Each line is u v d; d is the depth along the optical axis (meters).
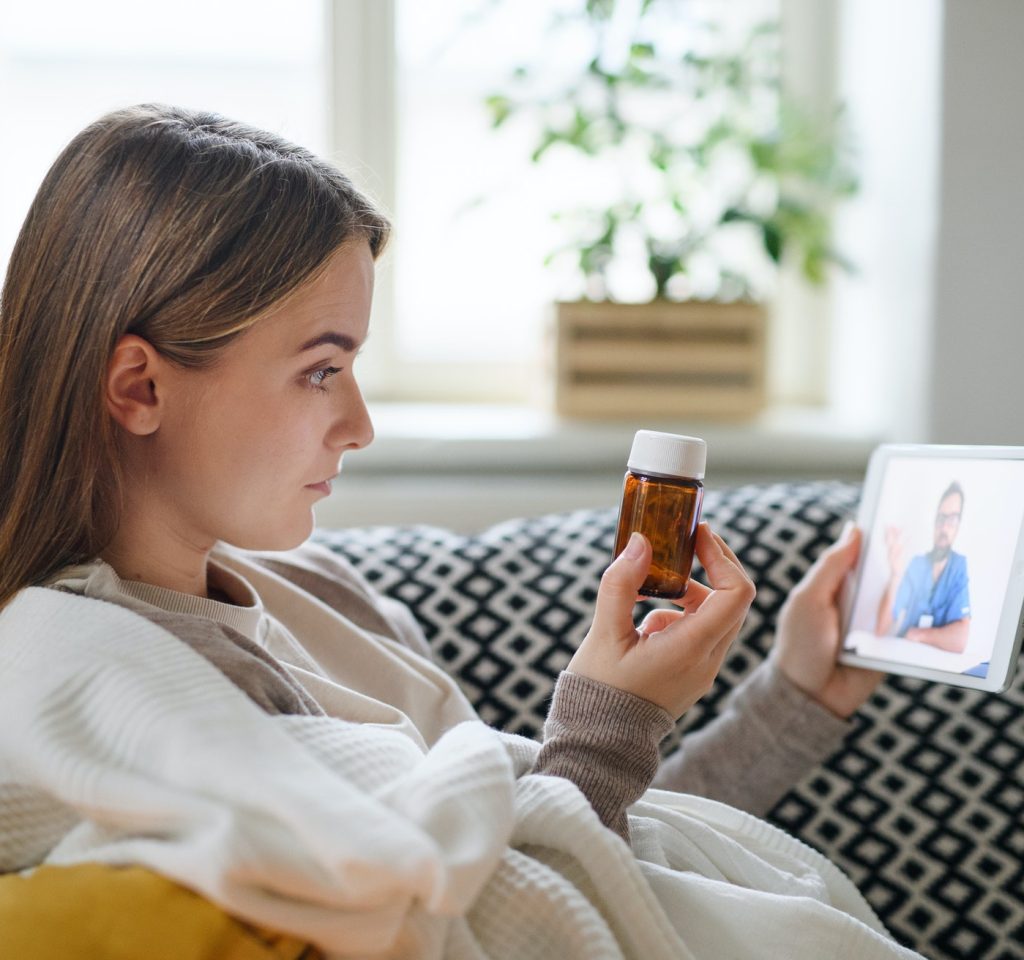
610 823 0.70
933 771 1.12
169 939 0.55
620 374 1.68
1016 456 0.85
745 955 0.70
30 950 0.55
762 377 1.69
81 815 0.64
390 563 1.22
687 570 0.75
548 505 1.58
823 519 1.24
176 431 0.72
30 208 0.73
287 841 0.53
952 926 1.07
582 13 1.74
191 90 1.82
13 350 0.73
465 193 1.89
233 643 0.68
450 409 1.86
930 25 1.44
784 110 1.75
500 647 1.17
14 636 0.65
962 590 0.86
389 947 0.56
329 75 1.81
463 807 0.59
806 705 0.94
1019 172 1.42
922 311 1.47
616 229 1.72
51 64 1.79
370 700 0.81
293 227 0.70
